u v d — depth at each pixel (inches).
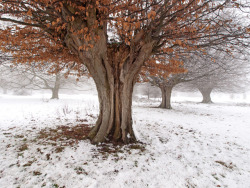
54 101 649.0
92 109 439.5
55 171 104.5
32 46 177.5
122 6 123.5
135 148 148.6
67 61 231.3
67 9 113.6
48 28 150.4
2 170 103.1
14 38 142.9
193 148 162.1
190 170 115.2
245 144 182.7
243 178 107.4
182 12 117.6
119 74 161.6
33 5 118.0
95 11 122.7
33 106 473.1
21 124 247.0
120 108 162.4
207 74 469.4
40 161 117.6
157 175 105.7
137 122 284.2
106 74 155.6
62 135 181.9
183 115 403.5
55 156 126.3
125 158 127.4
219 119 353.1
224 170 117.9
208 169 118.3
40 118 301.9
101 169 109.2
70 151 136.3
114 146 149.9
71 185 90.7
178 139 190.4
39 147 144.6
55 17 136.6
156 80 550.9
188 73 468.1
